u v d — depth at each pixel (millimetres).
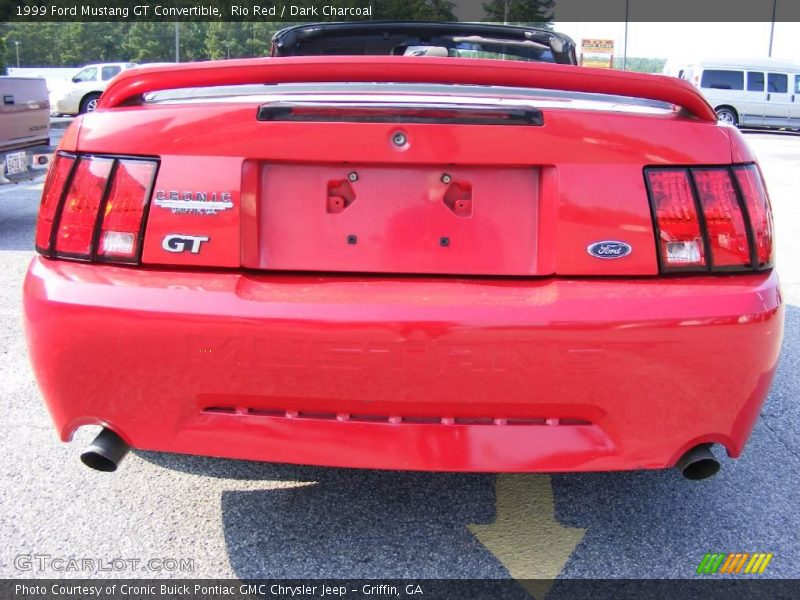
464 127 1872
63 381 1926
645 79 1902
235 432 1898
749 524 2441
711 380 1853
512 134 1871
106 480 2674
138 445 1956
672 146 1892
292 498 2586
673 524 2443
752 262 1916
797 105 23016
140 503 2529
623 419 1860
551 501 2586
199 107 1916
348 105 1874
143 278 1898
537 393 1829
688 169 1901
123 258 1929
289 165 1927
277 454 1905
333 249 1942
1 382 3502
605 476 2766
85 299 1861
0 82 6793
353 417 1882
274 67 1911
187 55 50812
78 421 1971
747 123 23219
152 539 2328
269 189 1934
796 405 3385
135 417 1921
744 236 1911
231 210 1896
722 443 1945
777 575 2180
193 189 1900
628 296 1836
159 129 1913
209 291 1857
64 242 1963
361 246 1941
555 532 2396
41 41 56781
